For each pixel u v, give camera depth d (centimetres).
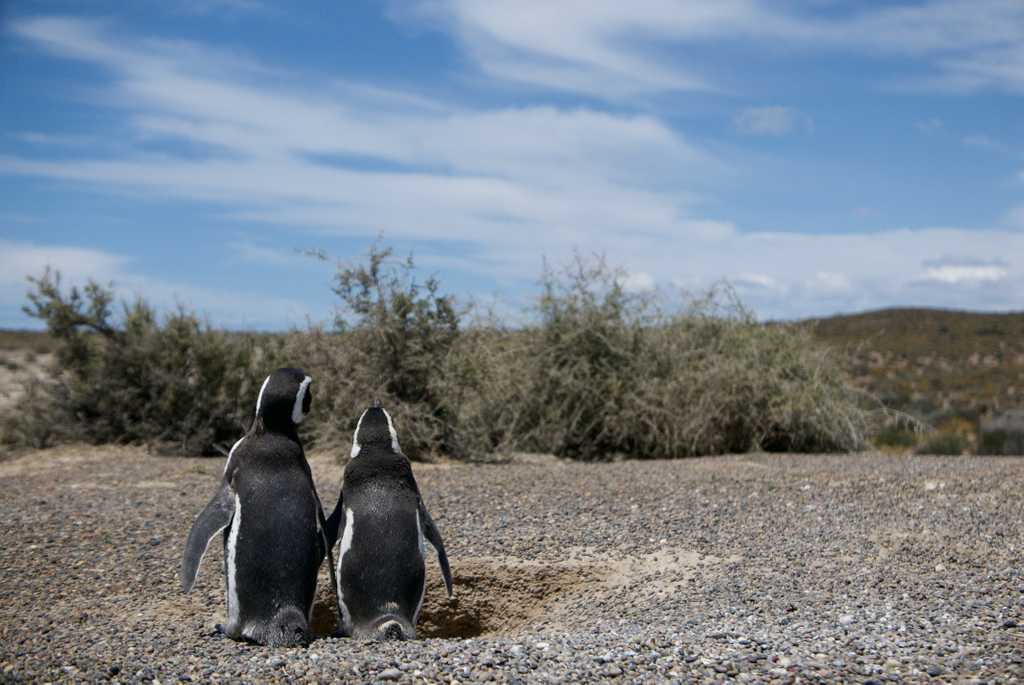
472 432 1561
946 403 4075
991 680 505
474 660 539
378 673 513
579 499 1121
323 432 1522
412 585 611
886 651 558
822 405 1784
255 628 573
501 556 857
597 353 1739
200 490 1191
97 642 589
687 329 1895
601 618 712
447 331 1550
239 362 1695
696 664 535
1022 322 7956
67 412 1683
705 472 1342
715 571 805
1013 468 1355
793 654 552
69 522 977
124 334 1716
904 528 956
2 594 728
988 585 736
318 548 602
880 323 8069
